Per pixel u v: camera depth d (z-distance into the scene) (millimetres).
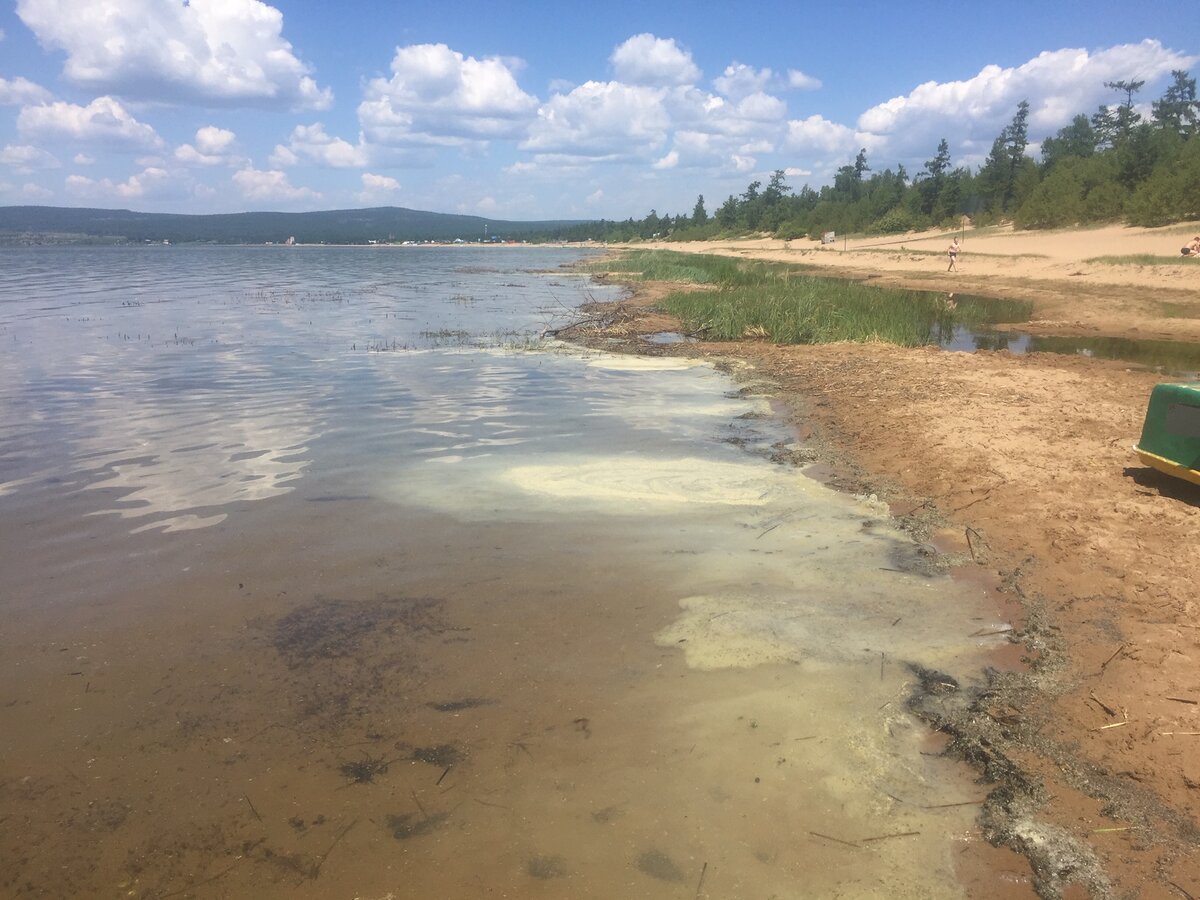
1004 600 4926
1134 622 4488
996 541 5742
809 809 3176
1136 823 3076
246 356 13883
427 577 5195
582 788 3279
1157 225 39719
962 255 37719
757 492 6891
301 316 20828
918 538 5895
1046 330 18281
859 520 6262
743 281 28688
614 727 3674
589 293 29062
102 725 3668
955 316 20484
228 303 24609
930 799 3246
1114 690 3898
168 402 10156
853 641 4453
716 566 5398
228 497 6641
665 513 6379
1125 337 17141
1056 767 3418
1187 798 3182
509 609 4777
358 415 9523
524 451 8031
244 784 3295
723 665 4199
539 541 5789
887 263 38969
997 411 9211
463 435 8625
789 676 4105
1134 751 3469
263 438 8453
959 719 3750
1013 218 55125
